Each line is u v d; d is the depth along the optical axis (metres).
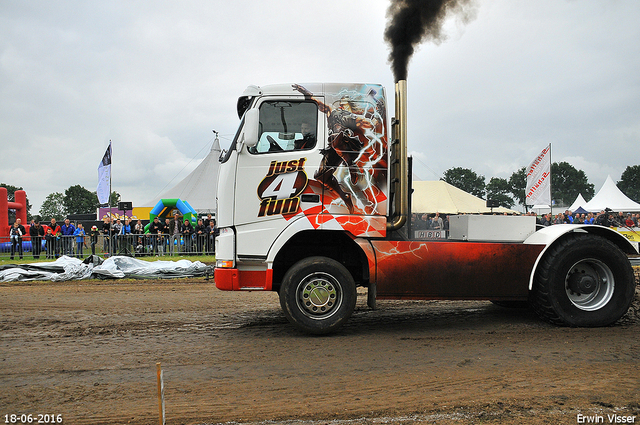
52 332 5.69
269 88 5.48
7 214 21.39
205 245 14.97
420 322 6.13
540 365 4.12
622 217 20.28
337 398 3.42
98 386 3.75
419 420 3.03
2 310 7.11
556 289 5.62
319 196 5.36
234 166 5.39
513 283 5.64
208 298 8.18
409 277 5.49
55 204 108.81
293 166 5.38
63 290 9.33
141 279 11.12
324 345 4.95
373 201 5.43
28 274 10.91
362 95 5.52
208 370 4.12
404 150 5.64
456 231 6.07
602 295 5.74
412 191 5.87
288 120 5.46
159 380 2.54
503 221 5.84
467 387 3.60
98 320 6.37
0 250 13.95
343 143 5.43
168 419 3.11
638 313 6.36
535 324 5.89
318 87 5.50
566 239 5.71
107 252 14.41
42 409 3.30
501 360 4.29
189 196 27.25
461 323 6.04
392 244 5.49
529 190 18.62
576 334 5.28
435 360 4.33
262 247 5.31
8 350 4.87
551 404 3.24
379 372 4.00
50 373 4.09
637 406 3.20
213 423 3.04
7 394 3.59
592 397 3.36
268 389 3.62
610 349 4.62
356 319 6.37
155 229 15.77
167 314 6.76
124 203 16.22
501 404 3.25
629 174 100.56
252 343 5.07
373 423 3.00
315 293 5.36
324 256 5.70
